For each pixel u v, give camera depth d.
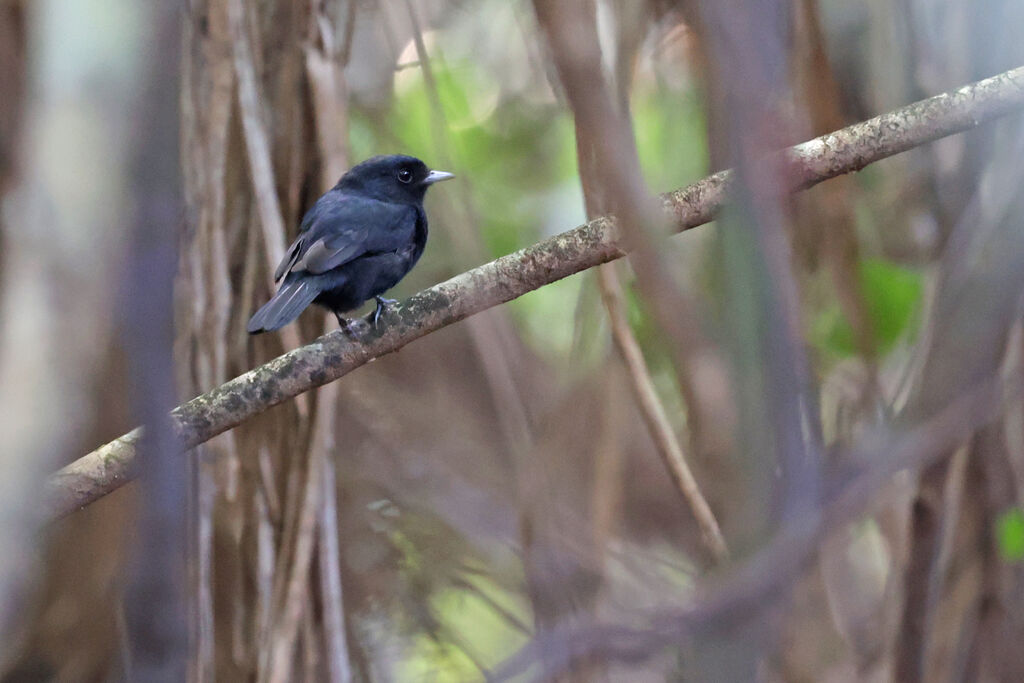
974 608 7.96
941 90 8.72
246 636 8.25
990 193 6.96
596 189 6.85
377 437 12.09
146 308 2.33
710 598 2.48
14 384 2.54
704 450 2.54
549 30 2.96
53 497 5.99
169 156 2.29
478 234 9.80
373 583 11.27
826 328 8.98
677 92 10.85
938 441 5.36
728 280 2.36
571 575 8.24
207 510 7.93
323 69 8.72
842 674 8.19
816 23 7.64
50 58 2.55
